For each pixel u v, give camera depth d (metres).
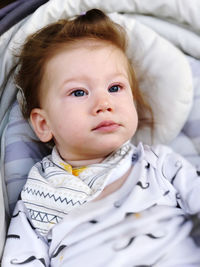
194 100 1.15
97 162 0.98
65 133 0.93
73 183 0.92
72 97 0.93
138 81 1.15
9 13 1.13
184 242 0.88
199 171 0.96
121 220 0.89
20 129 1.09
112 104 0.93
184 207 0.93
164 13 1.19
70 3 1.14
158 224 0.89
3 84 1.11
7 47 1.09
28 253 0.87
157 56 1.12
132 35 1.14
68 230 0.88
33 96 1.04
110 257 0.84
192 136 1.15
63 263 0.85
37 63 1.01
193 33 1.19
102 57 0.96
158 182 0.95
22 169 1.05
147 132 1.15
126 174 0.96
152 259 0.84
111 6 1.18
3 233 0.89
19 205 0.96
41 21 1.12
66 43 0.98
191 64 1.19
